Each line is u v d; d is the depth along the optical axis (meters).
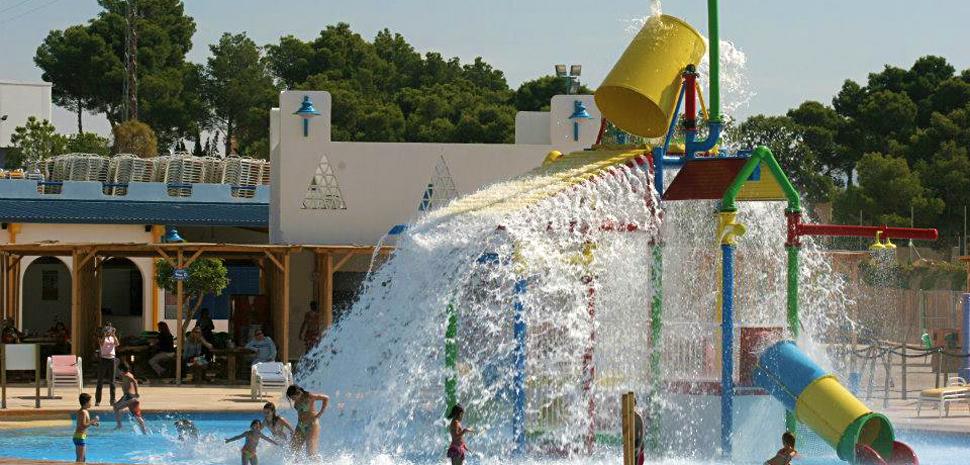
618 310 33.81
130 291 80.12
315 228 58.28
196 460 33.12
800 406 30.27
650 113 33.53
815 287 49.81
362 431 32.44
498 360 33.19
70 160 86.06
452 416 29.33
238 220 78.12
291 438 31.44
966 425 38.84
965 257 61.12
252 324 56.91
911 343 70.00
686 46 33.47
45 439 37.19
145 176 86.25
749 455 31.64
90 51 158.12
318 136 58.22
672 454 31.98
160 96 157.88
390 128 145.12
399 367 31.98
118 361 49.88
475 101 154.62
